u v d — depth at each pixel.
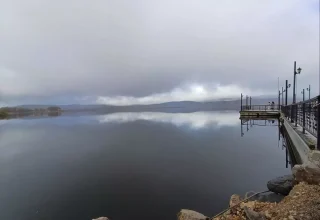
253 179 13.41
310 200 5.82
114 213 9.71
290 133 19.17
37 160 20.78
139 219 9.09
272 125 44.56
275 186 8.79
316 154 7.84
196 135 34.53
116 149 25.09
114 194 11.82
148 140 31.08
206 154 20.92
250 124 47.56
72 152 24.23
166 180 13.77
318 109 8.70
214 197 10.95
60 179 14.69
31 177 15.29
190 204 10.26
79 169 17.08
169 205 10.28
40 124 78.25
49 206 10.60
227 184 12.69
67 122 87.50
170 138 32.25
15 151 25.91
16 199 11.52
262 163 17.06
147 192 11.90
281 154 20.17
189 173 15.04
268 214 5.90
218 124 51.34
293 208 5.66
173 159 19.39
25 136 41.38
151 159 19.67
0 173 16.44
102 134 40.28
